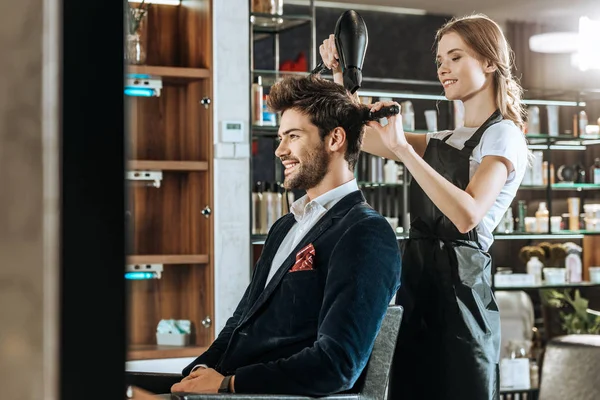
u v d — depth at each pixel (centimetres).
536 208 673
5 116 38
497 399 270
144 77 473
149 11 495
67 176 38
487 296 267
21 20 38
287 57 602
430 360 268
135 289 480
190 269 491
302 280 218
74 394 39
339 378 203
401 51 667
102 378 40
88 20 39
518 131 272
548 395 221
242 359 225
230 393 207
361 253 209
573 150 680
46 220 37
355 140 232
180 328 478
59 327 38
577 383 216
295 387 204
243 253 485
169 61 501
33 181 38
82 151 39
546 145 666
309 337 217
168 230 492
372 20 658
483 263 266
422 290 270
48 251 38
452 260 264
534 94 679
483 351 263
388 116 240
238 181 485
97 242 39
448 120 639
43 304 37
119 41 40
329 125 229
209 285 479
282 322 220
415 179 259
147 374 240
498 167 263
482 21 276
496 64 274
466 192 261
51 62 37
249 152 486
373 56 661
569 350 218
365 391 215
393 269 212
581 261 679
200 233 487
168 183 492
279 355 220
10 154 38
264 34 565
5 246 38
